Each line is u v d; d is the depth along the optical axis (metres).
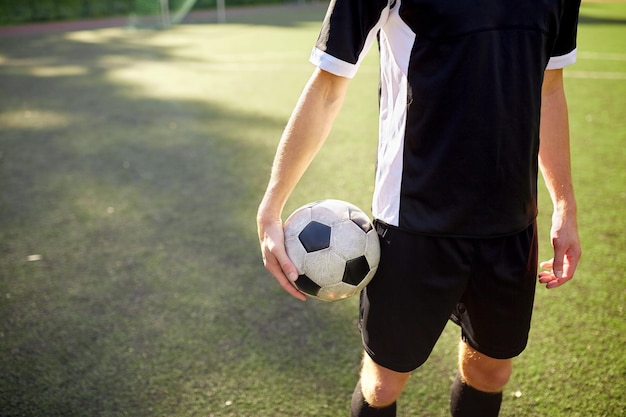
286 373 2.06
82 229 3.31
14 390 1.98
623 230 3.20
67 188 3.99
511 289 1.29
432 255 1.25
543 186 3.94
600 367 2.07
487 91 1.13
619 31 13.63
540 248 3.06
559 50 1.30
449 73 1.13
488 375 1.51
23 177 4.21
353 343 2.24
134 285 2.68
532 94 1.17
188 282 2.71
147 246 3.09
